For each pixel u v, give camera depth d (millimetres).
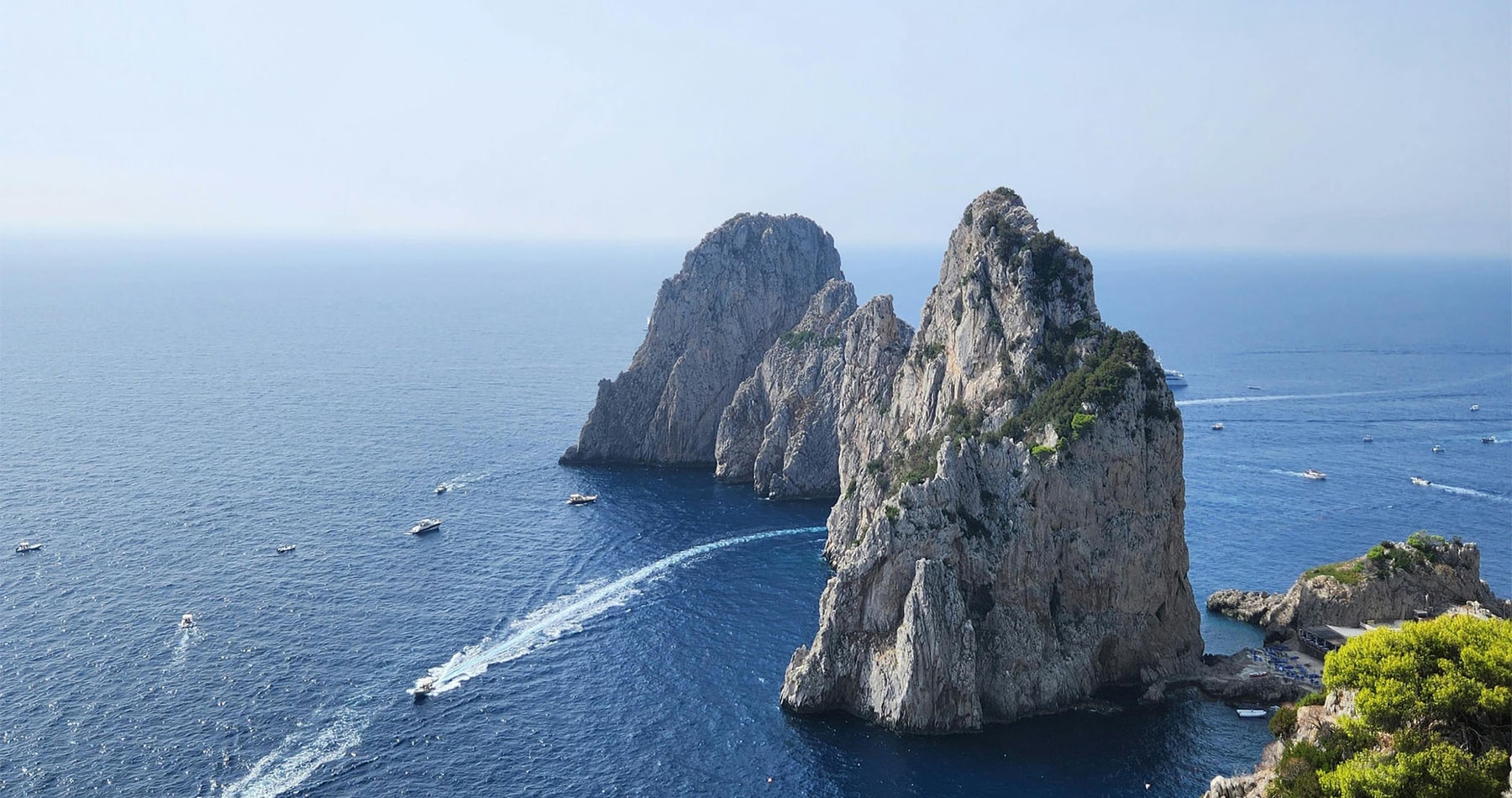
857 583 140250
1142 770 121250
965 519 143500
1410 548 161125
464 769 120000
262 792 114062
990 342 163625
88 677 137500
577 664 147625
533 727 129875
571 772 120312
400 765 120312
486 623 160250
